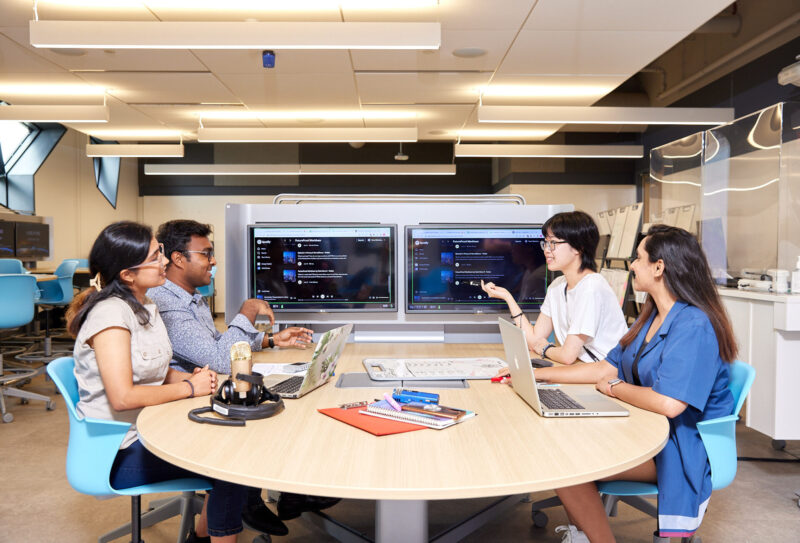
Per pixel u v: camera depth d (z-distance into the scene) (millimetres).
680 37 4777
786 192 3658
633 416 1474
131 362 1645
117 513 2582
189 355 2010
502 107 6250
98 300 1685
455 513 2598
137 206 12008
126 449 1674
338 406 1521
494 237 2463
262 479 1050
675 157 5355
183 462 1146
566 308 2293
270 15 4438
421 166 10211
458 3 4152
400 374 1882
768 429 3248
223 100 6676
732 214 4238
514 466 1108
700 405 1511
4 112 6129
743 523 2469
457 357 2199
